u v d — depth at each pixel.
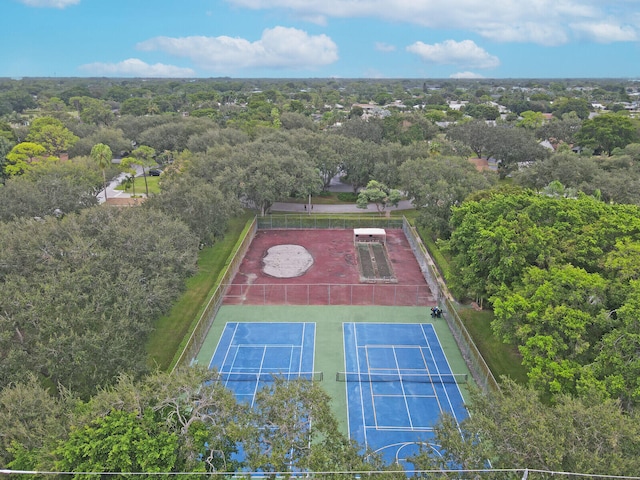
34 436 22.77
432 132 138.25
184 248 46.69
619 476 19.52
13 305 31.95
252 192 77.00
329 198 96.44
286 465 22.34
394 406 36.97
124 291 36.12
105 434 21.48
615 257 35.03
